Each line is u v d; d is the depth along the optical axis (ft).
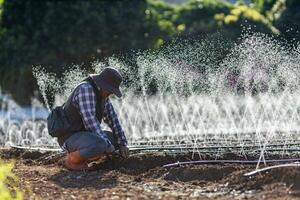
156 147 65.46
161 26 115.85
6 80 116.67
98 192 48.42
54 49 115.34
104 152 57.88
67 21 115.55
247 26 109.81
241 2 123.24
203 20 114.32
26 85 115.34
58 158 63.77
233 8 119.14
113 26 115.44
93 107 57.26
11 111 115.24
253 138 74.28
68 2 116.26
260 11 124.98
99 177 54.03
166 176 54.08
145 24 115.85
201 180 52.80
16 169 58.80
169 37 113.91
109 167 59.31
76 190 49.42
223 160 57.72
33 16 116.78
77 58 115.34
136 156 59.62
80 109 57.26
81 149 57.26
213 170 53.42
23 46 115.75
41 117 108.47
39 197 46.98
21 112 114.83
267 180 48.39
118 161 59.62
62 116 59.16
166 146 66.59
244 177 49.96
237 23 110.73
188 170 53.88
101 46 115.03
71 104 58.29
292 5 114.32
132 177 54.39
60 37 115.34
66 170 57.93
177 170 54.29
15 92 115.96
